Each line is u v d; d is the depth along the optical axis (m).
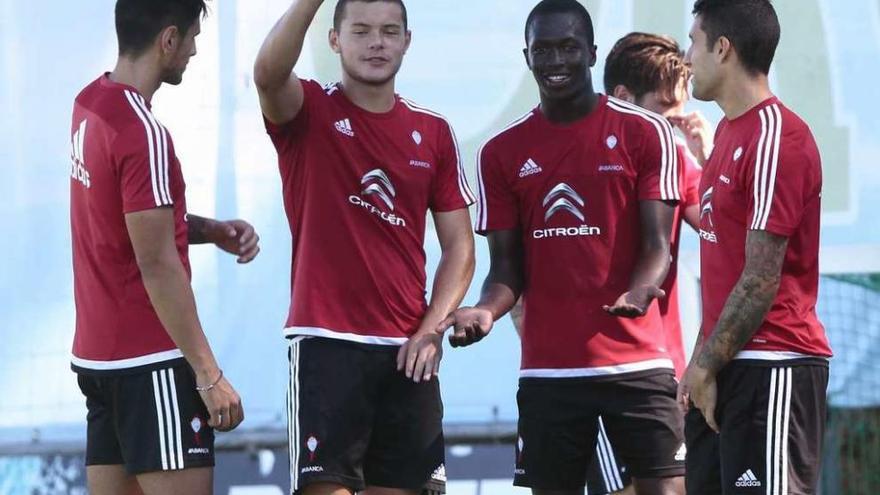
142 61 15.59
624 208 17.05
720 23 15.32
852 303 21.47
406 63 21.17
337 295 16.00
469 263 16.69
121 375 15.39
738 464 15.16
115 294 15.40
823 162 21.25
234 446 20.56
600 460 18.22
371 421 16.16
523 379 17.34
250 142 20.89
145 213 14.96
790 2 21.34
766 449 15.05
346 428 15.88
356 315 16.03
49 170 20.70
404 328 16.28
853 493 21.75
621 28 21.33
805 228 15.08
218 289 20.69
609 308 15.66
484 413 20.78
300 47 15.34
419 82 21.20
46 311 20.61
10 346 20.56
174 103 20.81
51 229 20.67
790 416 15.07
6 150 20.66
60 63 20.78
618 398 17.09
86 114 15.47
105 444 15.79
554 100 16.95
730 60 15.32
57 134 20.75
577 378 17.03
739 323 14.84
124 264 15.39
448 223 16.75
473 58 21.23
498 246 17.38
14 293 20.59
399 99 16.55
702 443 15.66
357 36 15.98
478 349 20.83
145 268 15.05
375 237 16.12
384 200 16.11
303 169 16.14
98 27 20.84
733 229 15.29
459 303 16.53
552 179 17.06
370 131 16.14
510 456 20.75
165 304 15.05
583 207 17.03
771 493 15.02
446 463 20.77
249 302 20.72
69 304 20.64
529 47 16.98
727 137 15.45
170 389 15.37
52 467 20.50
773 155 14.84
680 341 18.22
